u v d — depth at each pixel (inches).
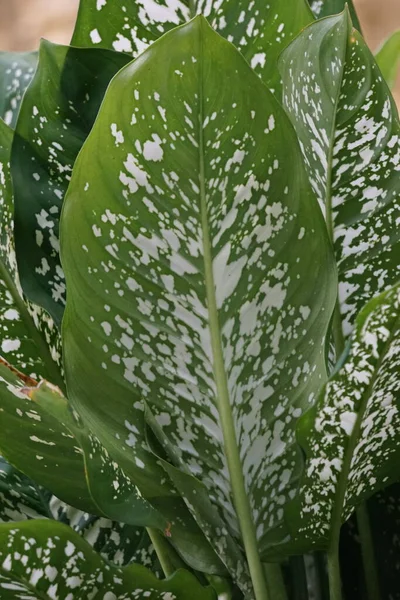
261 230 24.9
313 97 28.9
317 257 25.3
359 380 23.5
